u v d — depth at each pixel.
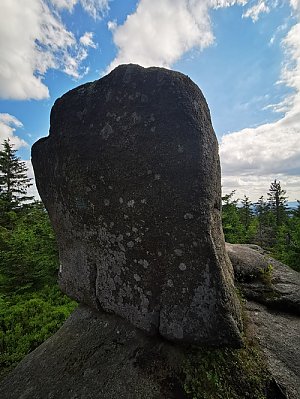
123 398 1.47
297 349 1.75
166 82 1.58
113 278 1.91
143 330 1.78
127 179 1.72
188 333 1.62
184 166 1.56
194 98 1.60
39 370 1.83
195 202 1.56
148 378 1.54
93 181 1.86
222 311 1.56
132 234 1.76
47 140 2.09
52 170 2.09
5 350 3.07
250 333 1.84
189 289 1.61
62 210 2.12
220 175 1.91
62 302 4.52
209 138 1.64
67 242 2.20
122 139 1.71
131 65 1.70
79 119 1.89
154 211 1.66
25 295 4.85
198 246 1.57
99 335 1.91
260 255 2.92
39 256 5.88
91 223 1.95
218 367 1.55
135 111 1.66
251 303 2.25
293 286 2.47
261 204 19.80
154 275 1.72
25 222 10.06
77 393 1.57
